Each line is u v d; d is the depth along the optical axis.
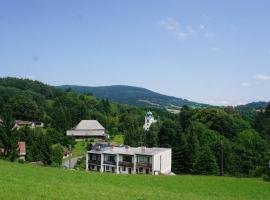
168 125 143.62
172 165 103.31
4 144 87.00
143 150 95.00
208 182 51.62
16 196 25.84
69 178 41.59
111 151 95.81
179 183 48.47
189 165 102.44
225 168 109.25
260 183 54.72
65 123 190.38
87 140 181.00
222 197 41.75
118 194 32.97
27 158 105.25
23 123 181.12
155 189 41.25
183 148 102.81
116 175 50.25
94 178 44.41
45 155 106.94
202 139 126.56
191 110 179.38
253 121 175.38
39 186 31.47
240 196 44.28
